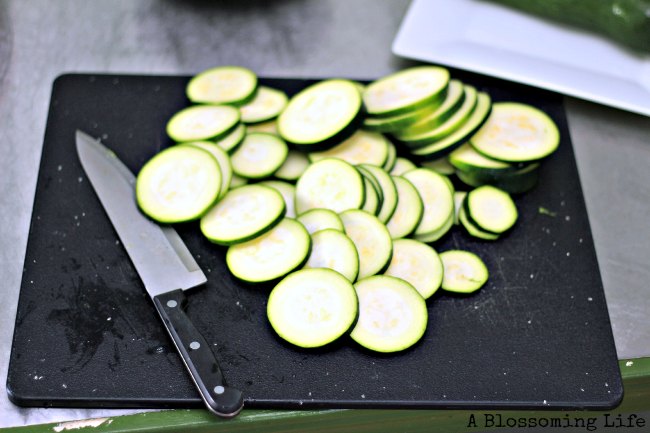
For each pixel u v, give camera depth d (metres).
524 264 0.97
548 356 0.91
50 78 1.13
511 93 1.10
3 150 1.06
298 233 0.94
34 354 0.90
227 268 0.95
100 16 1.19
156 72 1.14
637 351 0.93
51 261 0.95
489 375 0.90
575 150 1.08
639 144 1.09
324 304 0.90
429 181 0.99
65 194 1.00
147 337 0.91
